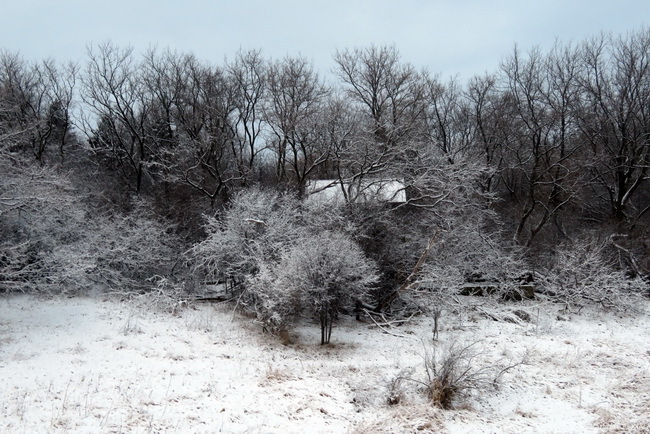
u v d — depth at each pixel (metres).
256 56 26.88
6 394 9.07
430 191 21.17
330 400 10.05
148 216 21.73
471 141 30.73
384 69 27.30
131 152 27.64
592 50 27.58
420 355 13.41
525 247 23.38
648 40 26.84
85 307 16.31
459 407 10.09
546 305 20.33
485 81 30.75
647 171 28.56
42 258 16.41
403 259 19.69
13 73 27.73
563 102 27.11
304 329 16.81
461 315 17.80
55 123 29.39
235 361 12.55
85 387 9.74
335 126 21.50
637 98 27.02
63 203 17.45
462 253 20.72
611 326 18.03
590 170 28.75
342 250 15.30
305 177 24.05
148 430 7.95
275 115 24.08
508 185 31.22
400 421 9.09
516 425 9.36
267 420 8.80
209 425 8.38
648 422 9.49
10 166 16.33
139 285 19.20
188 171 24.16
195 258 20.05
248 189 22.62
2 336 12.81
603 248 22.16
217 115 25.84
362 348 14.88
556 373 12.39
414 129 23.03
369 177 21.17
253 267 17.05
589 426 9.40
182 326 15.54
